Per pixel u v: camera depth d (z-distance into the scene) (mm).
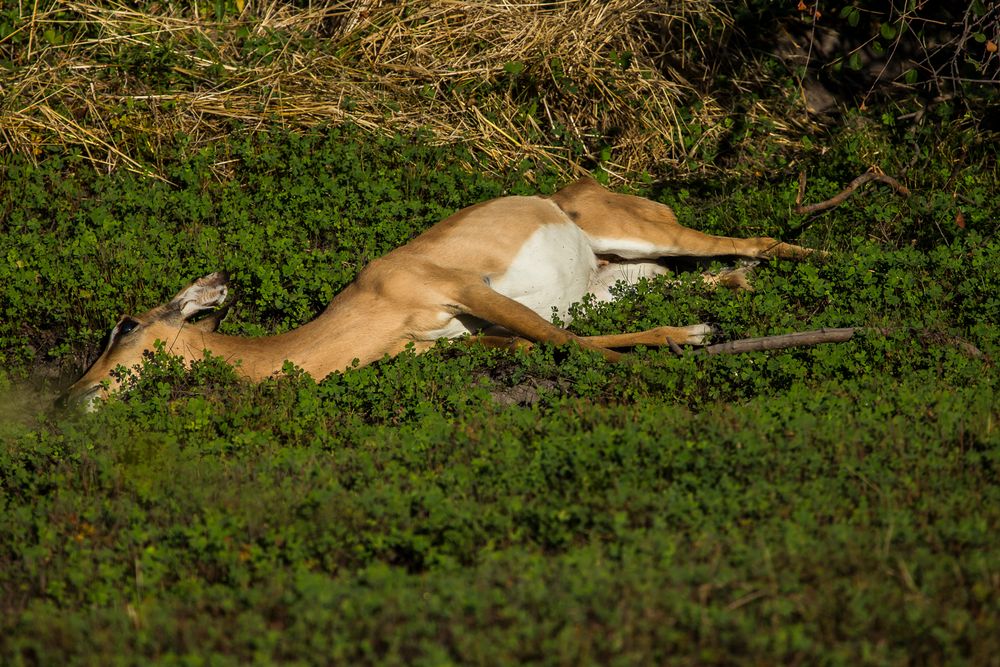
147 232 18797
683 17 24656
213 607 9430
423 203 19844
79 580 9852
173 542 10578
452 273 15555
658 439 11625
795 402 12539
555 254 16516
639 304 16594
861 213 18484
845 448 11281
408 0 24656
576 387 14070
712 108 23859
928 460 10961
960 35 22328
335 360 15086
